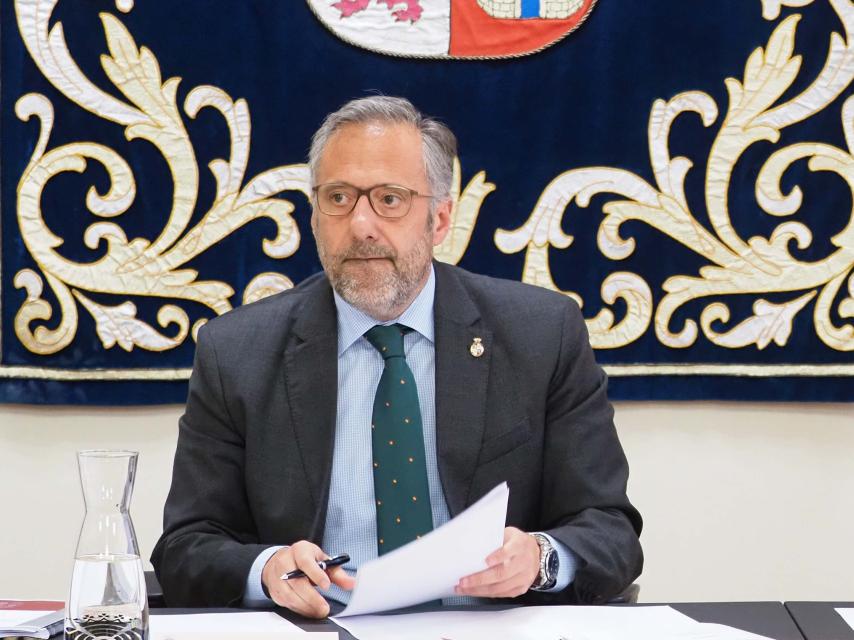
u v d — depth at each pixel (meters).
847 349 4.08
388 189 2.69
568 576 2.54
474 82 4.04
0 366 4.00
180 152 4.02
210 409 2.81
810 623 2.19
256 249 4.05
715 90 4.05
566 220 4.06
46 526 4.09
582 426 2.83
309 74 4.02
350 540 2.70
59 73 3.98
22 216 4.00
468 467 2.72
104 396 4.04
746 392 4.09
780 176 4.06
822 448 4.18
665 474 4.18
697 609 2.32
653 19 4.04
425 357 2.83
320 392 2.77
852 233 4.06
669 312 4.09
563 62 4.04
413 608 2.34
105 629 1.81
